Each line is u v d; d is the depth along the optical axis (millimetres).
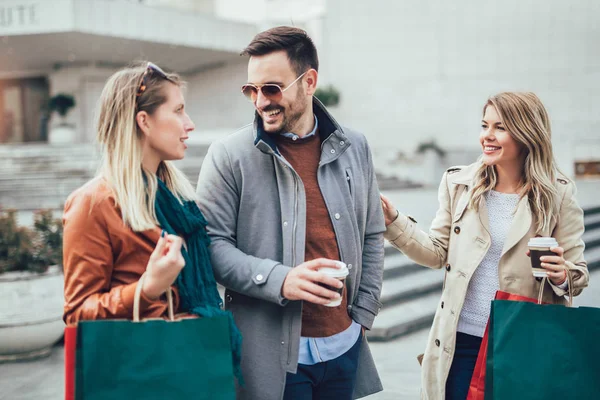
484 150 2676
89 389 1726
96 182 1944
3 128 23531
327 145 2439
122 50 20562
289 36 2242
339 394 2461
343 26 22156
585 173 17969
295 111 2289
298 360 2334
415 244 2826
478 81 20047
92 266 1894
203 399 1846
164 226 1998
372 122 21781
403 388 4699
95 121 1993
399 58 21250
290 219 2314
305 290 2078
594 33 18328
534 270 2422
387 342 5816
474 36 20016
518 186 2703
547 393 2195
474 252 2678
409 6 20953
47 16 17531
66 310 1905
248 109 23609
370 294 2564
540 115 2596
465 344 2691
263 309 2316
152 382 1790
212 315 1988
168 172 2137
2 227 5492
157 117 1983
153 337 1807
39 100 23281
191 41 20469
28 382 4859
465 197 2766
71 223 1905
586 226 9750
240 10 25000
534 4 19078
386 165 18656
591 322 2207
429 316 6348
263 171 2350
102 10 18094
